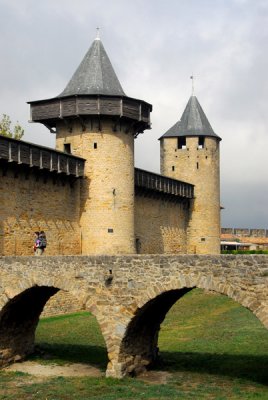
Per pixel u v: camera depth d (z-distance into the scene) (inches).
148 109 1573.6
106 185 1473.9
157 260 738.2
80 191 1489.9
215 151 2192.4
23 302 869.2
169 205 2011.6
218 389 711.1
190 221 2155.5
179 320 1306.6
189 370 821.2
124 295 757.3
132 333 780.6
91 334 1098.7
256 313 668.1
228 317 1310.3
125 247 1492.4
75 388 721.0
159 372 814.5
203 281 703.7
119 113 1459.2
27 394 697.0
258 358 873.5
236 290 681.6
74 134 1504.7
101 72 1546.5
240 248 3334.2
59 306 1343.5
